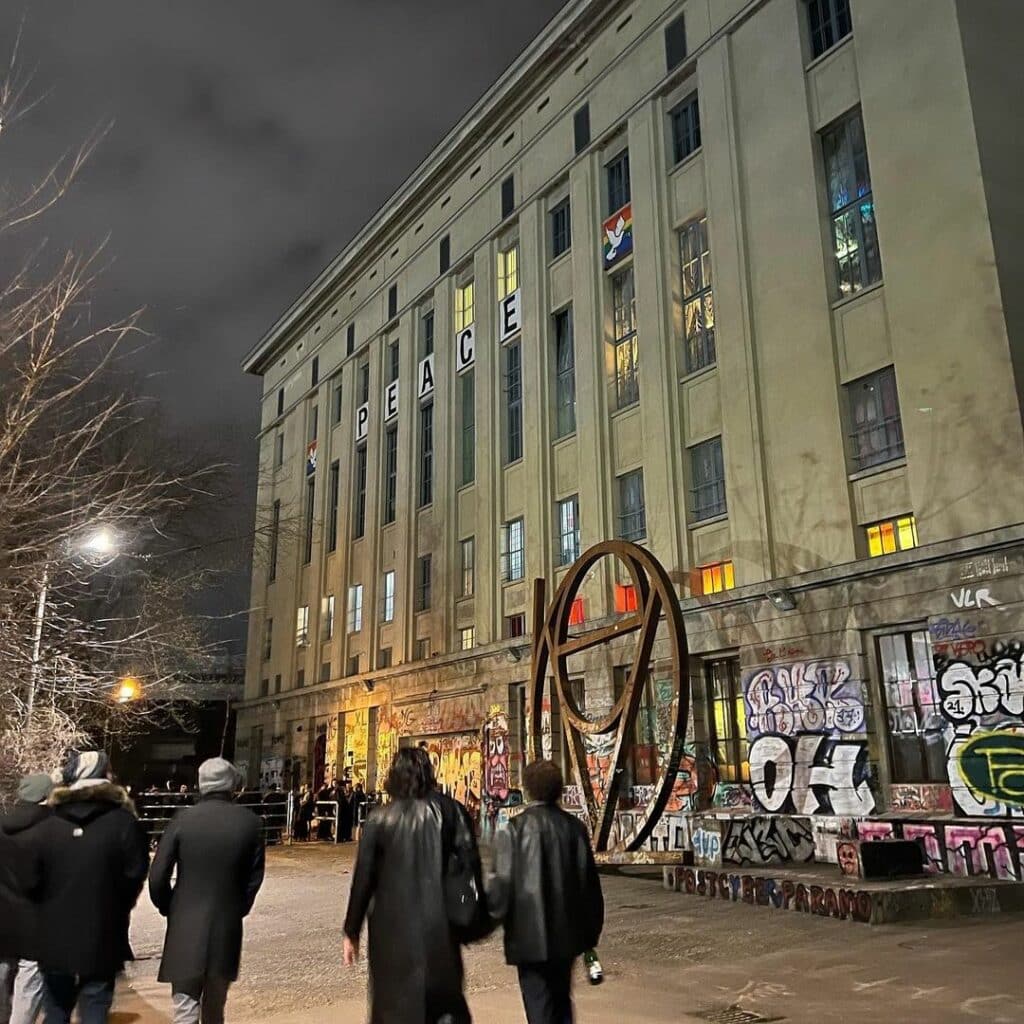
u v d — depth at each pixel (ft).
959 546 44.11
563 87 82.28
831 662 49.75
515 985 23.76
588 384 73.67
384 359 109.91
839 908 32.12
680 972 24.84
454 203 97.96
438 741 85.81
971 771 42.34
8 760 39.86
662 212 69.26
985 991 21.01
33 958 15.70
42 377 29.12
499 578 82.23
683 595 61.36
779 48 61.41
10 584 38.01
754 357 59.06
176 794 74.90
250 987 24.66
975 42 50.24
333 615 112.16
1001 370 45.09
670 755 47.39
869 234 54.44
